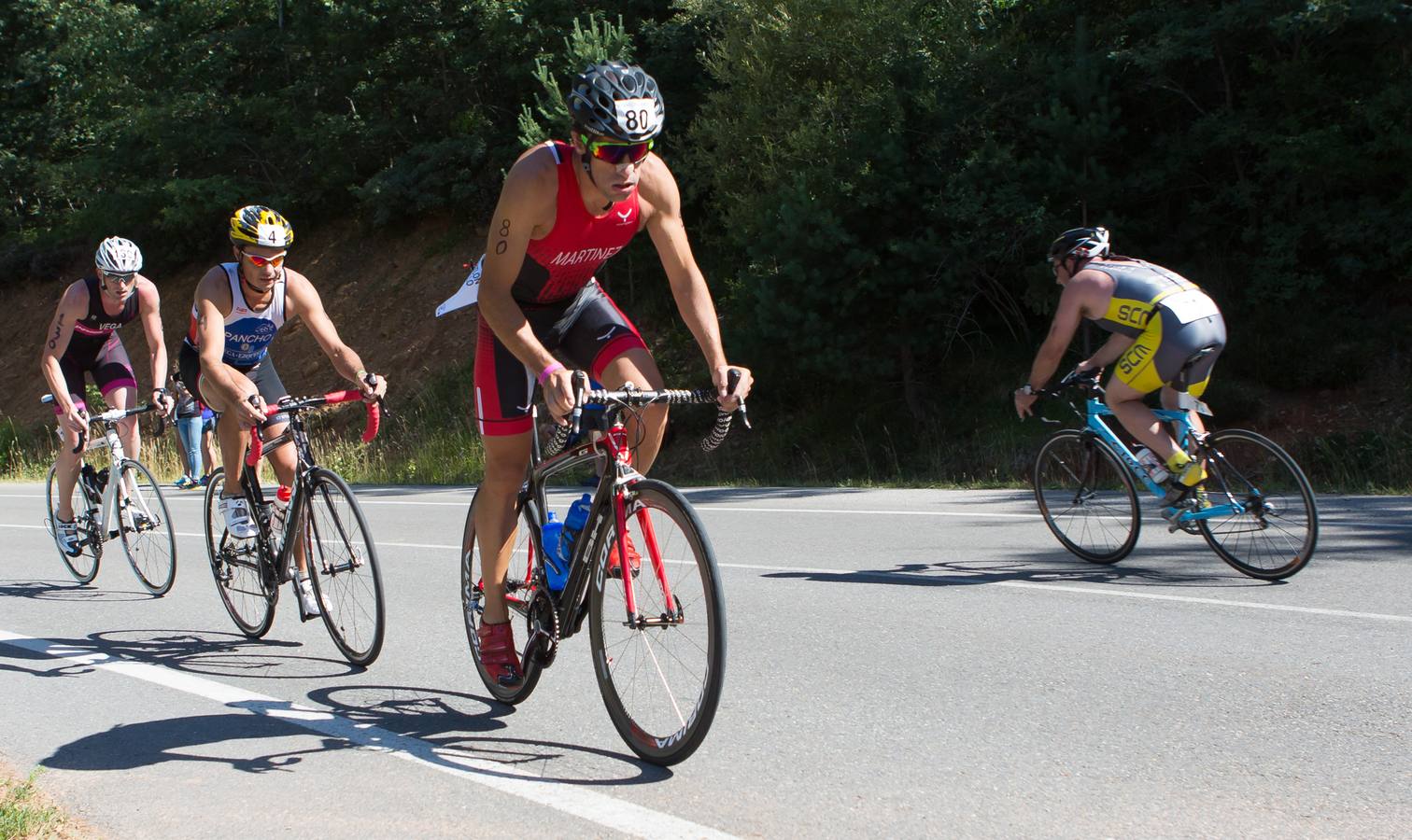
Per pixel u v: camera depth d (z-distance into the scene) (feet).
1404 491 29.60
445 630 17.81
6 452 70.13
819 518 28.40
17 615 19.90
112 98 89.51
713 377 11.35
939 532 25.12
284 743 12.39
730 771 11.15
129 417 22.35
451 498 38.99
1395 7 38.78
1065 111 42.63
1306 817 9.64
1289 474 18.48
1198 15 44.11
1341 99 43.21
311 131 75.61
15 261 91.71
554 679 14.61
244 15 83.20
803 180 43.98
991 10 49.78
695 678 10.73
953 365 49.78
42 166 98.68
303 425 16.38
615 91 10.51
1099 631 16.06
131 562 22.07
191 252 84.64
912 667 14.61
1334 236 42.14
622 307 61.57
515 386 12.49
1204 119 44.39
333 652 16.48
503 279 11.30
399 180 70.18
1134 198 44.60
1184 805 9.98
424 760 11.69
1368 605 16.87
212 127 79.05
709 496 35.86
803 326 43.70
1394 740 11.38
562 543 12.28
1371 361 41.37
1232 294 45.16
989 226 43.73
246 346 16.83
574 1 65.77
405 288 70.64
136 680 15.19
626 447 11.71
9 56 106.11
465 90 71.46
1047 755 11.32
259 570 17.17
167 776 11.47
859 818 9.90
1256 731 11.80
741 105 49.67
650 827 9.79
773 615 17.85
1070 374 20.84
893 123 45.52
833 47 47.80
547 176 11.02
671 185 11.98
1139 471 20.11
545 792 10.68
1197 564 20.34
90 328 21.34
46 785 11.30
